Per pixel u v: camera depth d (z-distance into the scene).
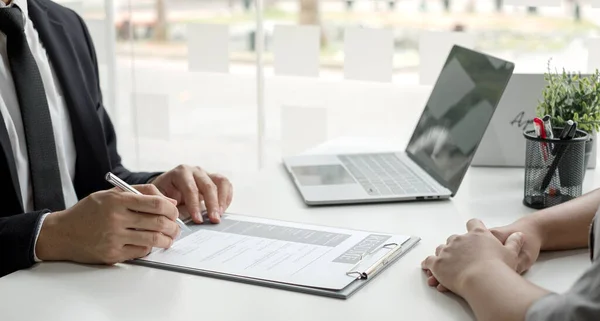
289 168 1.60
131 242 1.08
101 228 1.07
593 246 0.88
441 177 1.45
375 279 1.02
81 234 1.08
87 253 1.08
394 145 1.85
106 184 1.58
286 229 1.21
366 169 1.57
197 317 0.91
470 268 0.94
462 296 0.94
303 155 1.73
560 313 0.80
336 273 1.02
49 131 1.47
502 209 1.34
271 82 2.22
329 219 1.28
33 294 0.98
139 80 2.42
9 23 1.43
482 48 1.99
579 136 1.36
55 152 1.48
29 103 1.45
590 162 1.60
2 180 1.36
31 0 1.56
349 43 2.09
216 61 2.30
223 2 2.27
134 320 0.90
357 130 2.14
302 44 2.13
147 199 1.09
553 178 1.32
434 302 0.95
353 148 1.81
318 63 2.13
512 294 0.87
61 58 1.56
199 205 1.27
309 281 0.99
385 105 2.10
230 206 1.36
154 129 2.44
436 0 2.01
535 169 1.33
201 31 2.30
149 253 1.11
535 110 1.59
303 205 1.36
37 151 1.45
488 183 1.51
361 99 2.12
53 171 1.47
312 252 1.10
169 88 2.39
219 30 2.28
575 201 1.16
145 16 2.38
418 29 2.03
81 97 1.57
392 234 1.18
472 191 1.45
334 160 1.66
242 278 1.01
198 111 2.37
